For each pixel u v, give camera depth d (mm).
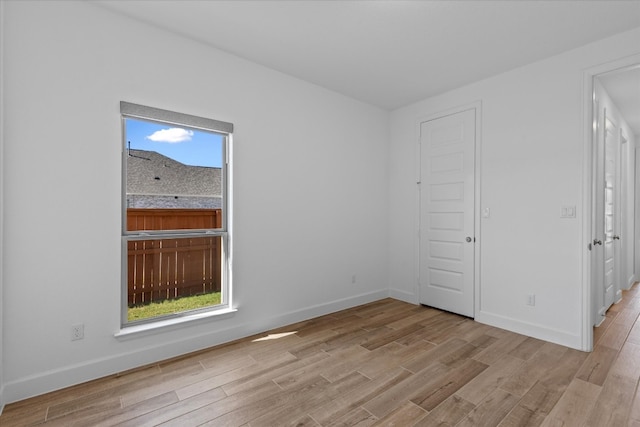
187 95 2684
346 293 3965
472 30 2531
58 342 2141
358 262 4102
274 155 3266
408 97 3988
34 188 2057
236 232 3000
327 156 3748
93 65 2260
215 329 2855
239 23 2475
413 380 2258
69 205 2182
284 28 2539
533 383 2207
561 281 2863
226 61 2916
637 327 3227
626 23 2408
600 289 3334
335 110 3830
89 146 2250
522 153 3121
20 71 2004
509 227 3221
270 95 3227
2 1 1914
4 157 1952
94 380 2238
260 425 1790
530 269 3061
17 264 2004
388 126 4492
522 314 3119
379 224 4367
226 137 2986
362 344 2875
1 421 1801
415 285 4160
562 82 2861
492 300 3355
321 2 2211
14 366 1994
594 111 2799
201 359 2570
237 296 3004
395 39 2678
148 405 1960
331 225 3803
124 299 2447
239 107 3000
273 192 3264
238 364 2488
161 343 2555
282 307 3344
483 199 3434
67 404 1961
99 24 2281
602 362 2504
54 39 2117
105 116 2311
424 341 2941
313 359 2580
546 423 1797
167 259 2697
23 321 2023
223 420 1831
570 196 2812
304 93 3520
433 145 3941
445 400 2021
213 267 2943
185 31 2594
